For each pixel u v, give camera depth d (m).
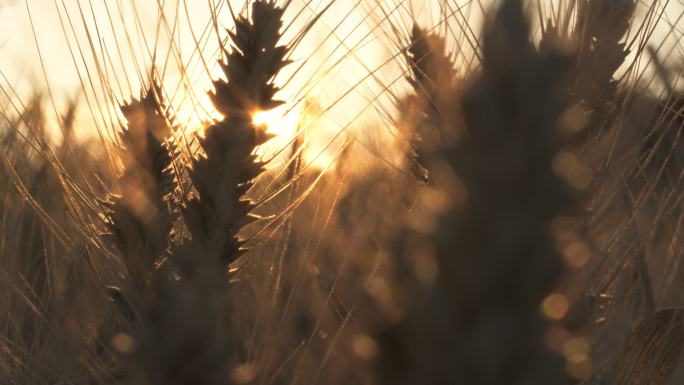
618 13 0.38
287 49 0.35
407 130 0.33
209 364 0.22
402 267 0.14
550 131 0.12
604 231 0.38
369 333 0.14
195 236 0.33
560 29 0.37
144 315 0.24
